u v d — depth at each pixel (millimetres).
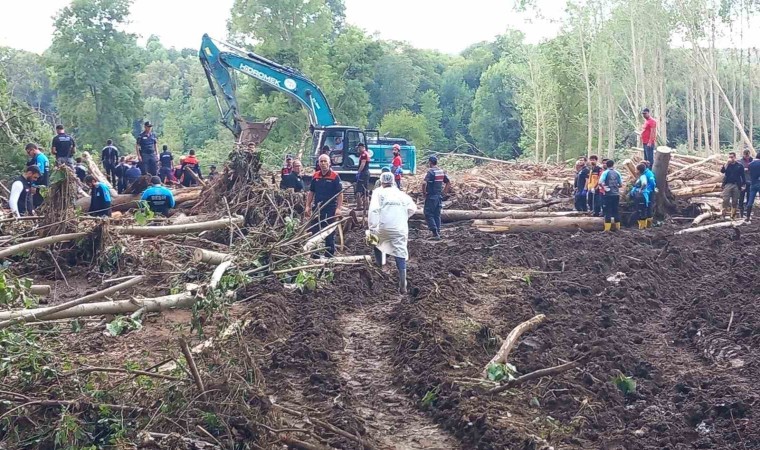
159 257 12609
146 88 100438
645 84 58531
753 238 17906
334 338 10000
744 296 12359
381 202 12102
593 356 9305
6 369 6711
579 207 20281
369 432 7395
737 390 8367
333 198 13094
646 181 19281
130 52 54438
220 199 16828
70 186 13336
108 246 12688
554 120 61031
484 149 80188
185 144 72625
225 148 50125
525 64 62938
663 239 17812
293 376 8609
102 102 53750
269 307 10391
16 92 60438
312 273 11734
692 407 7980
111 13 53156
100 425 6500
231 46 26688
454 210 19703
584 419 7598
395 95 83750
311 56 61750
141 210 13188
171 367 8102
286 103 58281
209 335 9297
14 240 12523
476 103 82188
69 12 52562
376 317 11172
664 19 51781
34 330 7492
